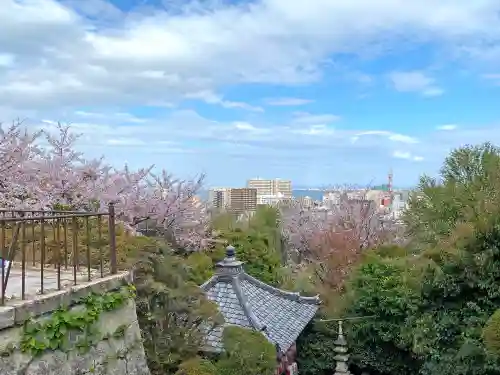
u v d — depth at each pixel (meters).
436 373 11.53
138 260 8.70
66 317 5.50
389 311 14.40
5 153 13.46
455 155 19.64
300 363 15.27
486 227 11.55
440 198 17.25
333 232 25.69
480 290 11.82
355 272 16.86
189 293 9.39
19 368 4.88
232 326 10.48
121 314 6.50
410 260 15.35
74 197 14.27
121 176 15.83
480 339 10.80
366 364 15.14
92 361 5.81
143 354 6.85
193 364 8.83
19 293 5.54
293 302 14.74
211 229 19.00
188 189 17.70
